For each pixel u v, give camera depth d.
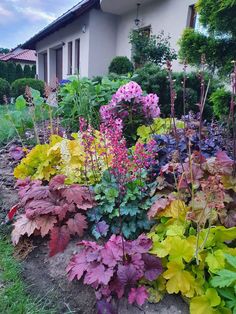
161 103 4.88
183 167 1.78
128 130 3.09
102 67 9.97
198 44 3.10
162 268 1.45
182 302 1.45
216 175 1.44
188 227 1.64
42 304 1.46
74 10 9.15
